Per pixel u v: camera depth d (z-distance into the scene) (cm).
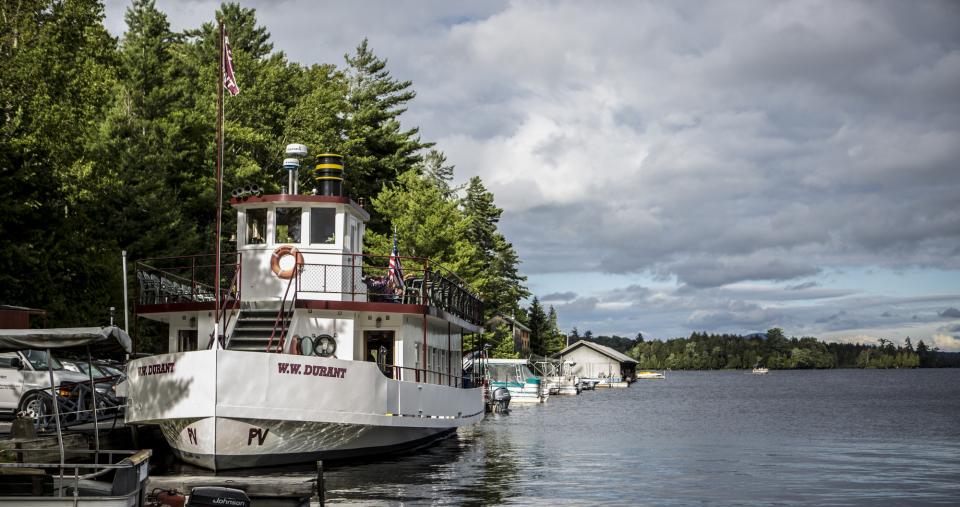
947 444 4150
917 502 2348
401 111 7650
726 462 3241
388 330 2780
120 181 4297
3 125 3478
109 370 3022
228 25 6825
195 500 1566
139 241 4444
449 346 3058
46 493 1683
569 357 16262
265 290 2727
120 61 4369
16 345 1641
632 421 5694
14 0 3672
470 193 9912
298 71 6956
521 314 13762
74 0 3791
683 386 17088
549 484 2492
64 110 3562
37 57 3512
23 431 2039
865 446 4031
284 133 6119
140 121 4884
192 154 5228
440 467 2711
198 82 5969
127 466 1511
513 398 8450
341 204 2734
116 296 3997
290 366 2255
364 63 7744
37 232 3550
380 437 2583
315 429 2325
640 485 2555
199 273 4950
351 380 2366
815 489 2555
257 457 2280
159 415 2247
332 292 2642
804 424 5641
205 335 2733
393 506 2016
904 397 11081
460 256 6550
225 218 5412
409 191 6888
